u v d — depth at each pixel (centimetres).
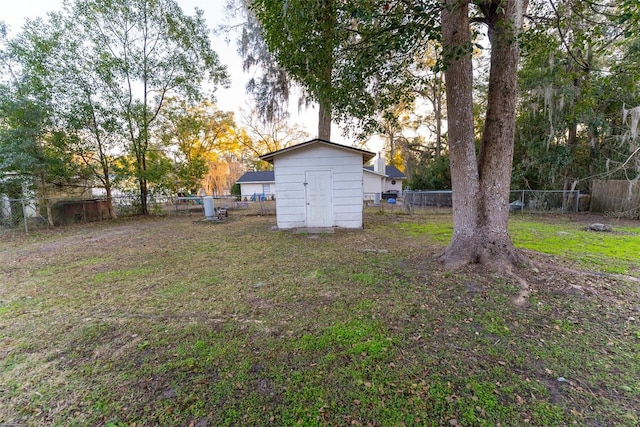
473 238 420
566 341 237
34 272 469
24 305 334
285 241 670
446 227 849
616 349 225
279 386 190
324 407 172
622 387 184
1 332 271
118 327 276
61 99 1045
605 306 296
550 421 159
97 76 1117
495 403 172
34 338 259
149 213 1452
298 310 304
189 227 972
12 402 182
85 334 264
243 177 2836
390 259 484
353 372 202
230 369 209
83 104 1091
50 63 1015
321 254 538
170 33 1246
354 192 834
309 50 393
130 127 1242
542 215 1095
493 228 414
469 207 423
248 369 208
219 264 491
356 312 295
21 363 222
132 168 1277
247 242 673
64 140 1058
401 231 780
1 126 937
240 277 418
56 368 215
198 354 228
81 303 337
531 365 207
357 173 827
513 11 351
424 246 576
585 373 198
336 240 667
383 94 575
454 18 384
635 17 282
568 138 1159
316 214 848
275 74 1172
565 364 208
